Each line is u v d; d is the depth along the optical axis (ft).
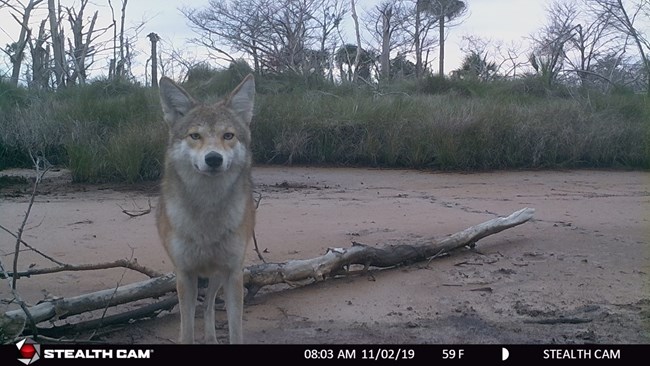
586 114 13.69
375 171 12.25
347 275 5.32
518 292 4.98
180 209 3.84
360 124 13.19
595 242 6.35
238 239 3.88
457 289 5.07
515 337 4.17
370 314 4.59
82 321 4.26
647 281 5.20
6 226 6.89
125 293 4.31
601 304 4.75
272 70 19.62
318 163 13.14
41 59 21.84
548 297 4.88
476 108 13.43
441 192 9.66
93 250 5.95
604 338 4.13
